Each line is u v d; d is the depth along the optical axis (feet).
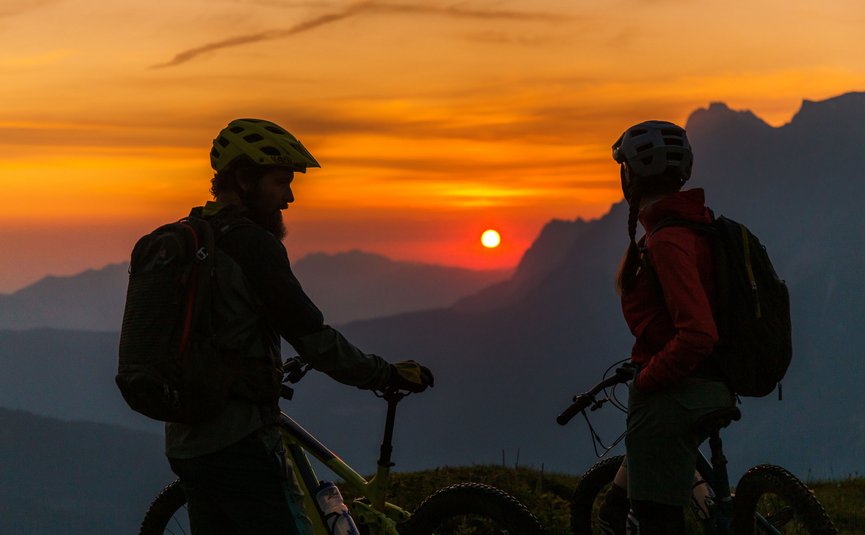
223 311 14.03
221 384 13.83
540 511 28.25
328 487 16.05
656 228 15.92
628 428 16.74
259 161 14.71
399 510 15.98
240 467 14.37
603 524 18.83
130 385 13.73
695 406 15.87
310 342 14.34
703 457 17.44
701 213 15.96
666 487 16.21
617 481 18.58
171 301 13.76
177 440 14.66
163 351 13.60
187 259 13.89
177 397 13.64
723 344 15.76
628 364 17.26
